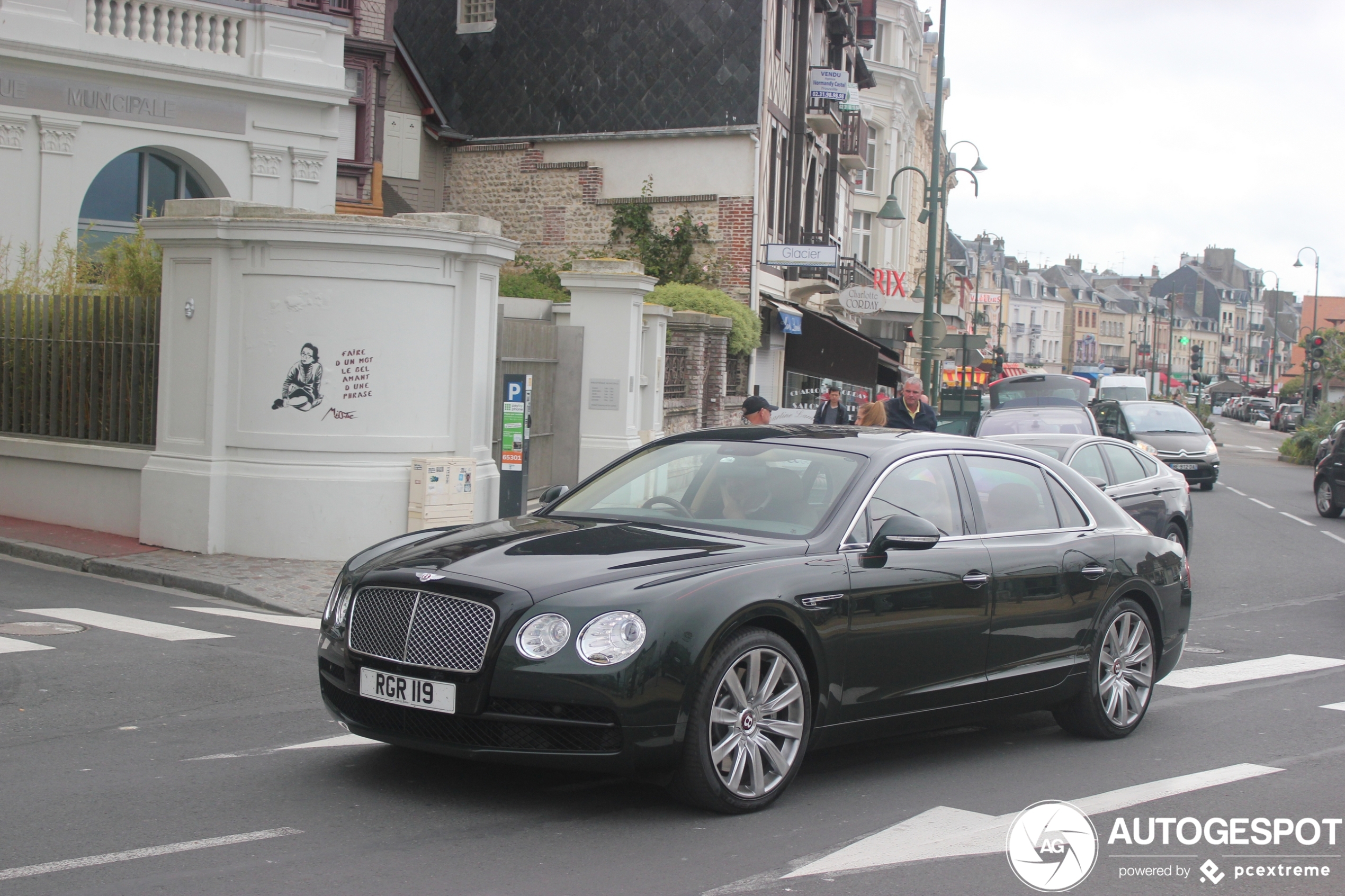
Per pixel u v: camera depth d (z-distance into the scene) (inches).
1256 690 336.8
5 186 676.1
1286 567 613.0
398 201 979.9
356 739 247.4
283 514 458.3
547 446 633.6
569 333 640.4
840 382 1302.9
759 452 252.2
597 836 194.7
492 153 1044.5
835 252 977.5
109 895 163.9
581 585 200.2
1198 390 3080.7
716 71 984.9
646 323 688.4
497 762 198.8
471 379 481.7
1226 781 245.4
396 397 466.6
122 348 498.9
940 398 1373.0
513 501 499.5
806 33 1131.9
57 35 681.6
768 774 212.4
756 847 193.0
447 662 199.2
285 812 201.5
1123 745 274.1
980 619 244.2
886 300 1574.8
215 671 304.7
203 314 465.1
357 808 204.8
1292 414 3063.5
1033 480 274.7
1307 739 281.9
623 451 641.6
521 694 193.8
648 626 195.9
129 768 223.5
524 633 195.2
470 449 482.6
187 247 466.3
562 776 226.4
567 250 1024.9
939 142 999.6
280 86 763.4
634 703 193.3
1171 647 295.6
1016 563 253.1
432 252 468.1
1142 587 282.4
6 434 534.9
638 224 991.6
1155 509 518.9
